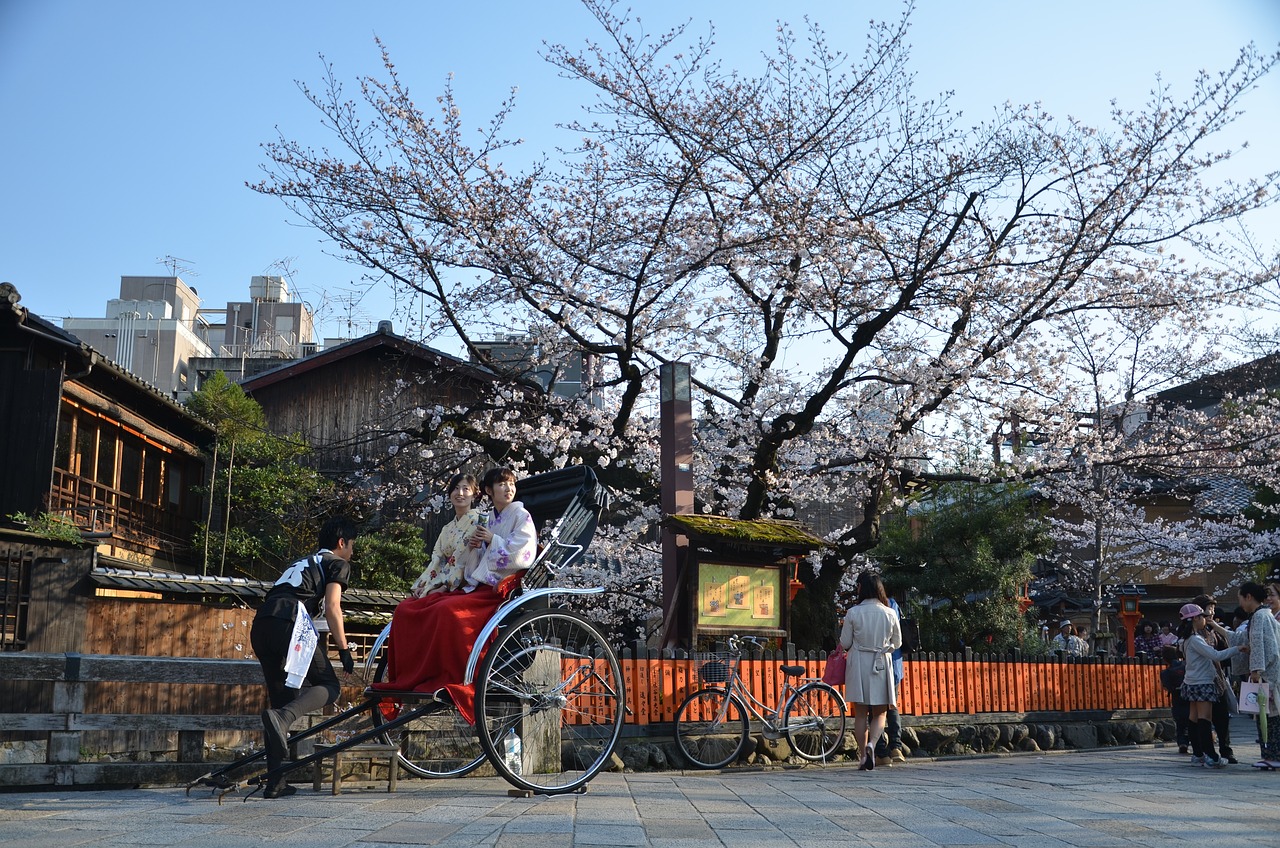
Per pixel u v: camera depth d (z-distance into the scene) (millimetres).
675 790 6234
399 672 5941
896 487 15422
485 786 6363
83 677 6297
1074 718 11922
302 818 4594
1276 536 23938
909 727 10273
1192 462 16188
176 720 6484
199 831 4168
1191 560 24344
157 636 10344
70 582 10352
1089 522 23422
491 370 15633
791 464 15438
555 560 6285
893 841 4242
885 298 14367
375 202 14109
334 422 22141
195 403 20000
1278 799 6211
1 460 14773
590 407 15602
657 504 14961
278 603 5633
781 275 14047
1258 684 8656
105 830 4195
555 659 6414
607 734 7922
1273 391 20969
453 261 14539
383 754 6090
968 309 14164
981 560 15375
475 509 6270
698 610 9195
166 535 19984
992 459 16297
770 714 8992
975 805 5594
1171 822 4973
